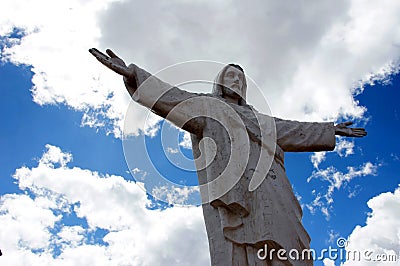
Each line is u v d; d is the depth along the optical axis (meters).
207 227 12.38
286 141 13.76
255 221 12.07
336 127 14.20
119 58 12.80
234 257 11.80
